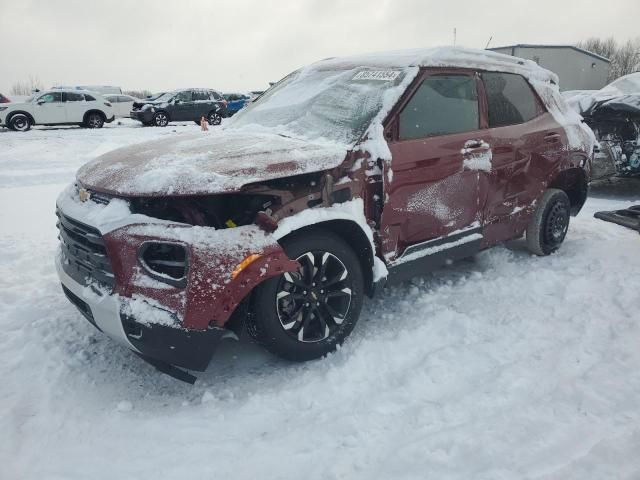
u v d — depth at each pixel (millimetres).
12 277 4258
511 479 2006
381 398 2637
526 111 4344
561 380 2688
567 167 4605
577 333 3199
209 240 2461
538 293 3840
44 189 8289
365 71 3742
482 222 3885
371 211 3168
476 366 2902
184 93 22938
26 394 2689
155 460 2238
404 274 3396
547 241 4633
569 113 4828
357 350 3059
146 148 3201
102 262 2549
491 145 3814
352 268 3053
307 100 3779
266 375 2896
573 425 2328
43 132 18625
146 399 2703
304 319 2904
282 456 2236
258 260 2535
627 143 6672
